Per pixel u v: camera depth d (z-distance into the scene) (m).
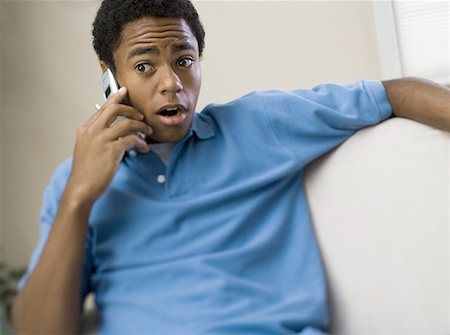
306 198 1.20
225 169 1.17
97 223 1.13
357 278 1.10
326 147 1.19
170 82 1.09
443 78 2.39
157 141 1.20
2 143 2.74
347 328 1.09
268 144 1.19
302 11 2.41
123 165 1.18
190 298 1.03
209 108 1.28
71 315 1.02
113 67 1.18
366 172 1.15
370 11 2.35
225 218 1.12
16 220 2.73
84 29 2.67
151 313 1.03
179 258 1.09
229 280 1.05
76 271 1.03
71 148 2.70
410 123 1.17
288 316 1.02
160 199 1.14
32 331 1.00
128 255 1.10
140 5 1.11
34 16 2.71
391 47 2.33
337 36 2.38
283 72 2.44
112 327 1.04
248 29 2.45
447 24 2.34
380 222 1.11
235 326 0.99
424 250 1.07
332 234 1.15
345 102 1.21
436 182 1.10
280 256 1.13
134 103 1.14
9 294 2.53
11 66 2.73
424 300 1.05
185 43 1.12
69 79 2.69
